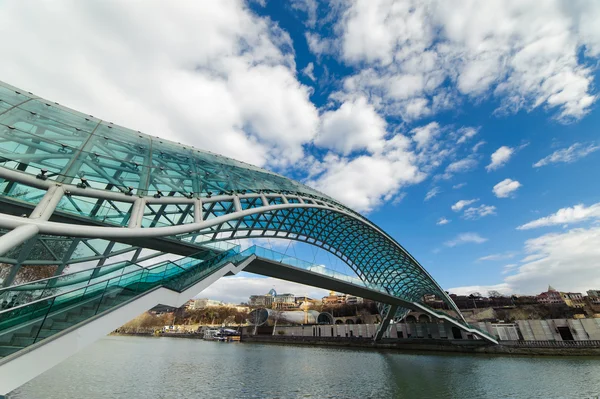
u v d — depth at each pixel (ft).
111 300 42.65
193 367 134.00
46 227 31.71
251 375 114.32
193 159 80.23
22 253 49.34
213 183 73.15
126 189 48.67
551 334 196.03
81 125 60.23
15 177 37.27
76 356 163.63
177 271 57.62
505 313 378.12
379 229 185.26
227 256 79.25
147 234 41.68
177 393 82.89
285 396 81.51
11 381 28.45
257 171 117.70
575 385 94.89
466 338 221.66
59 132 51.65
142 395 79.20
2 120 44.34
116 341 357.20
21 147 41.78
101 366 127.34
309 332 336.70
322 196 145.28
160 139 85.25
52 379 93.09
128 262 51.06
